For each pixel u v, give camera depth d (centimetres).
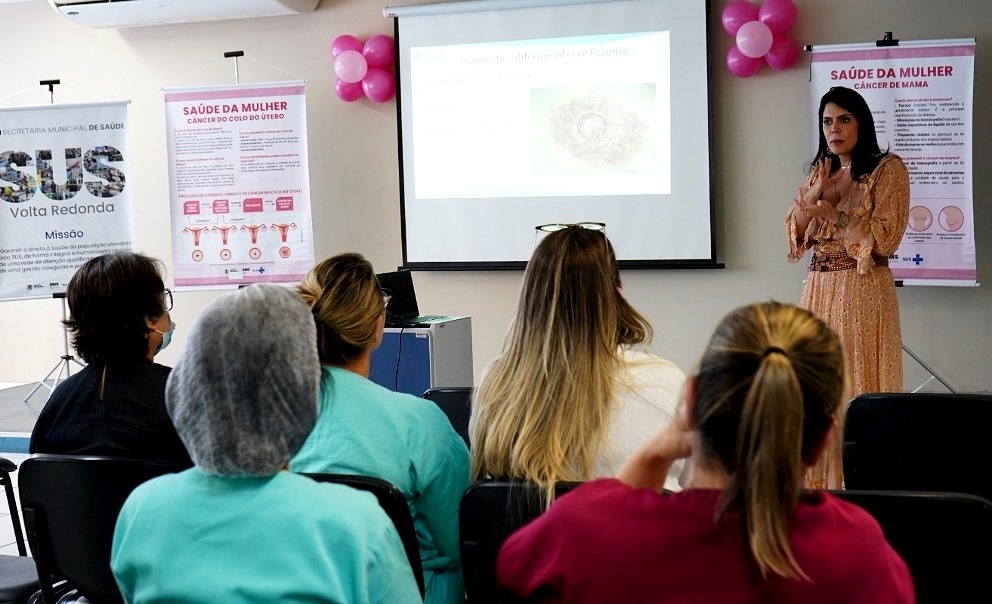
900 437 237
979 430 229
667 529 110
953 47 508
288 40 648
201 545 124
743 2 548
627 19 574
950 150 513
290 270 612
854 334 410
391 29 628
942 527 158
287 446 124
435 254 618
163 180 682
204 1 603
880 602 106
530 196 599
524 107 595
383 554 124
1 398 672
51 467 205
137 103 680
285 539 122
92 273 225
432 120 609
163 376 229
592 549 112
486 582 177
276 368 123
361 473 187
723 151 577
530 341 179
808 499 112
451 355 423
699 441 111
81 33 687
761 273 577
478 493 171
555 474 168
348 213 650
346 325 197
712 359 109
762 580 107
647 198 580
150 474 199
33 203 609
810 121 529
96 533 208
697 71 565
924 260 521
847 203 413
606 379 175
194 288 620
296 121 603
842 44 523
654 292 595
